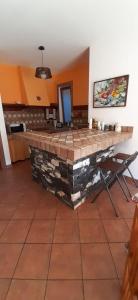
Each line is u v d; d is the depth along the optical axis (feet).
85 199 7.23
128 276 2.92
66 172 6.36
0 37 8.40
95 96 9.56
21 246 4.94
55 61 11.54
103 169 6.54
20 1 6.30
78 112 12.88
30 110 13.75
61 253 4.67
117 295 3.64
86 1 6.40
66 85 13.37
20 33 8.22
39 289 3.77
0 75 11.32
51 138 6.91
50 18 7.29
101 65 8.85
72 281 3.93
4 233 5.46
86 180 7.00
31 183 9.02
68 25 7.77
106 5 6.55
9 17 7.11
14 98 12.32
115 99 8.61
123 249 4.76
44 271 4.18
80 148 5.15
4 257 4.58
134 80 7.69
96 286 3.82
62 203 7.08
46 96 13.57
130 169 8.74
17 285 3.87
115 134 7.80
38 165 8.39
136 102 7.86
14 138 11.98
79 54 10.44
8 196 7.73
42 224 5.84
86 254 4.63
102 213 6.36
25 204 7.07
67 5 6.59
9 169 11.17
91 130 9.28
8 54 10.21
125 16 6.99
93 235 5.29
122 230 5.49
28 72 12.40
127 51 7.61
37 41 9.04
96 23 7.57
